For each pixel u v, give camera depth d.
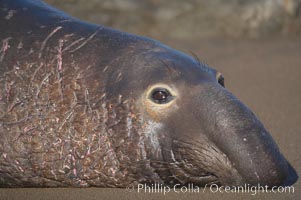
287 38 50.94
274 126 32.53
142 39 27.16
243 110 25.20
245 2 52.38
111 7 51.00
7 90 26.30
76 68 26.28
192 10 51.72
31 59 26.62
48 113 25.91
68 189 26.38
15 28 27.38
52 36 27.11
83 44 26.84
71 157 25.84
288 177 26.47
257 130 25.06
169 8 51.59
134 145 25.47
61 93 26.03
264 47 48.12
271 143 25.34
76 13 49.97
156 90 25.44
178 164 25.52
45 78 26.28
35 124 25.89
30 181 26.42
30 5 28.23
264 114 34.31
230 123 24.88
